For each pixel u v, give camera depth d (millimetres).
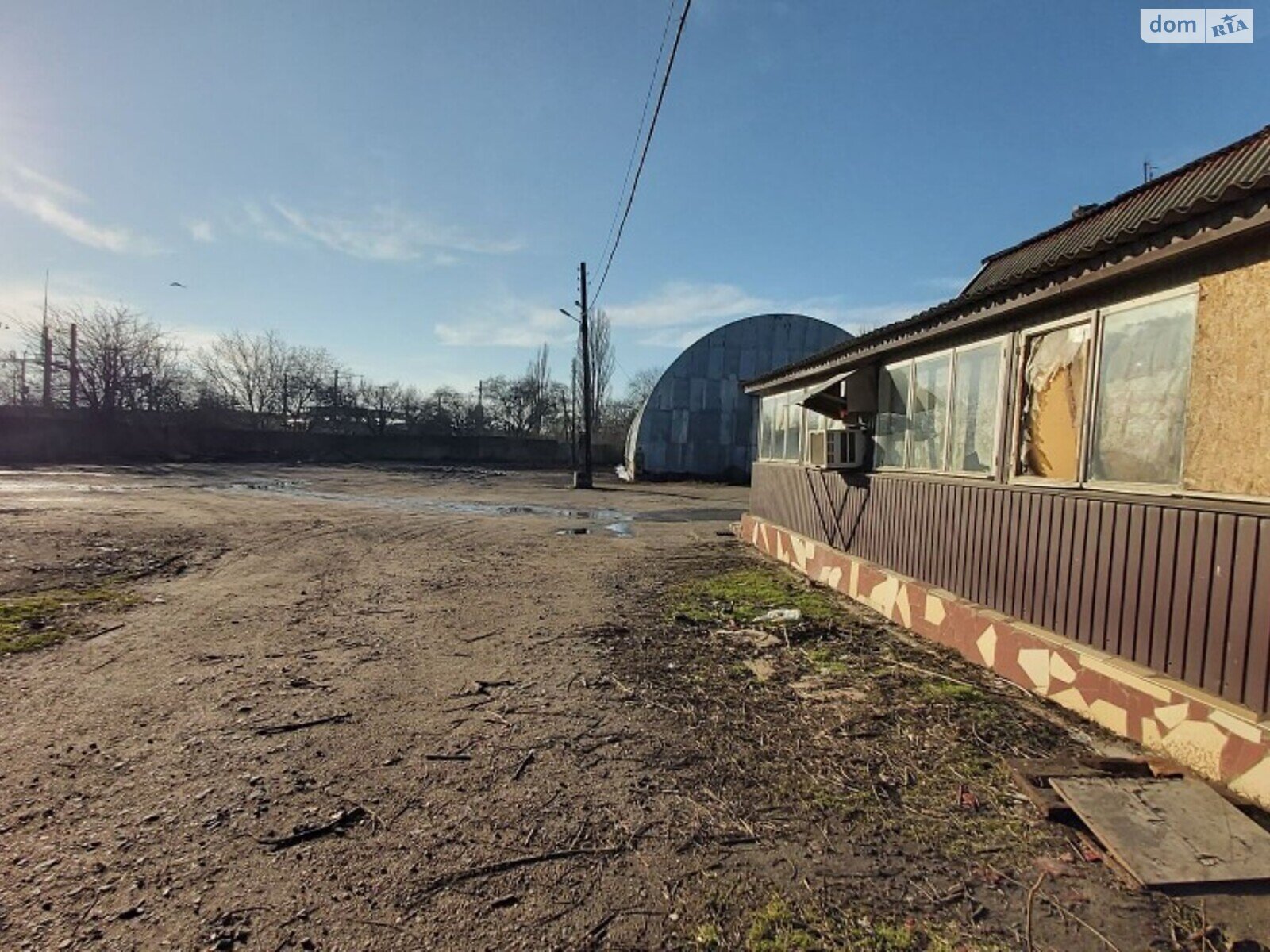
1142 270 3998
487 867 2697
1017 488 5242
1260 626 3324
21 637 5746
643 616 7004
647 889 2582
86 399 37438
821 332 34250
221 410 42719
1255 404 3396
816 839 2959
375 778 3426
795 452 10750
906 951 2277
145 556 9898
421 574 9133
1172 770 3455
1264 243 3354
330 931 2311
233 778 3391
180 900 2449
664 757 3752
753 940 2318
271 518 14930
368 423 46625
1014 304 5047
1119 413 4297
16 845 2768
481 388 55875
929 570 6492
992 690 4875
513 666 5316
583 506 20312
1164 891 2590
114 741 3797
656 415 32625
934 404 6570
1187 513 3748
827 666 5422
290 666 5180
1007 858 2828
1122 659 4164
